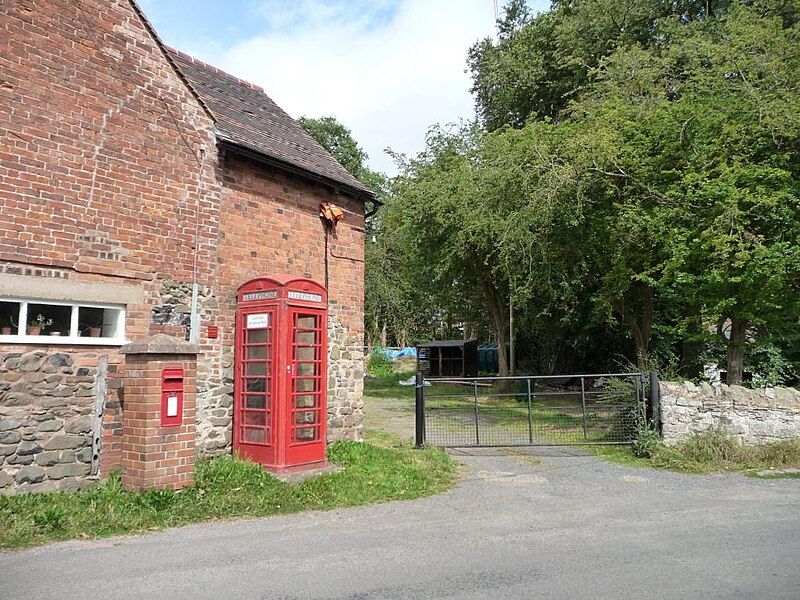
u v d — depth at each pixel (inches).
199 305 336.5
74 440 275.9
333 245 433.1
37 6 274.2
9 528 227.0
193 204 337.1
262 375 338.0
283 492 293.1
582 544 223.0
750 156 504.1
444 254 930.7
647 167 558.6
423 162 999.6
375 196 468.1
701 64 631.2
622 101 612.4
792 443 382.3
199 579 187.3
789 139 488.7
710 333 546.9
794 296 495.5
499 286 979.9
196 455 326.6
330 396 418.6
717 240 450.9
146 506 256.5
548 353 1084.5
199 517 256.5
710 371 788.6
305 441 341.7
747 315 495.8
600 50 957.8
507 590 177.0
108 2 303.4
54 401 271.1
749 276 455.8
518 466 391.2
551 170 600.7
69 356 278.1
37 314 271.4
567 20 1005.2
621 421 454.0
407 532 241.1
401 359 1608.0
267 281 342.0
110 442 288.2
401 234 1048.8
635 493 312.2
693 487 325.1
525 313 964.6
